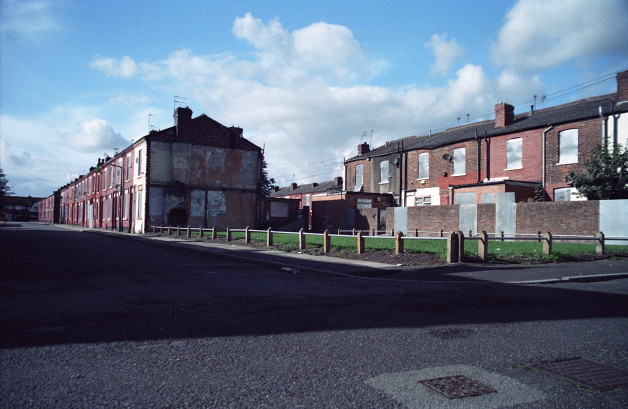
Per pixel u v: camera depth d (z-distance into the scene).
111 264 11.87
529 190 23.94
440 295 7.54
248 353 4.04
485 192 24.16
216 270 11.12
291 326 5.11
